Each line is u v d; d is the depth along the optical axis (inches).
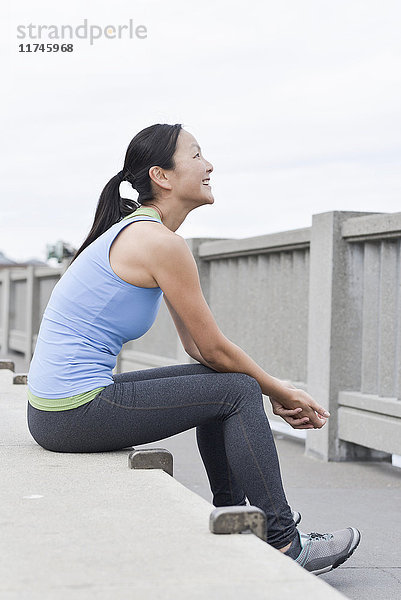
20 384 210.8
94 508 99.9
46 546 86.3
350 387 225.6
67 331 124.8
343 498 182.1
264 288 272.1
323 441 226.7
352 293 225.5
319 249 230.1
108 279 123.1
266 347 271.0
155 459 119.1
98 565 80.8
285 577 78.0
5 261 1170.6
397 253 209.9
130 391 122.1
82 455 126.6
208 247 306.0
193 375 121.3
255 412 117.6
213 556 83.4
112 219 131.2
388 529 156.5
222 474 127.6
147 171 129.8
